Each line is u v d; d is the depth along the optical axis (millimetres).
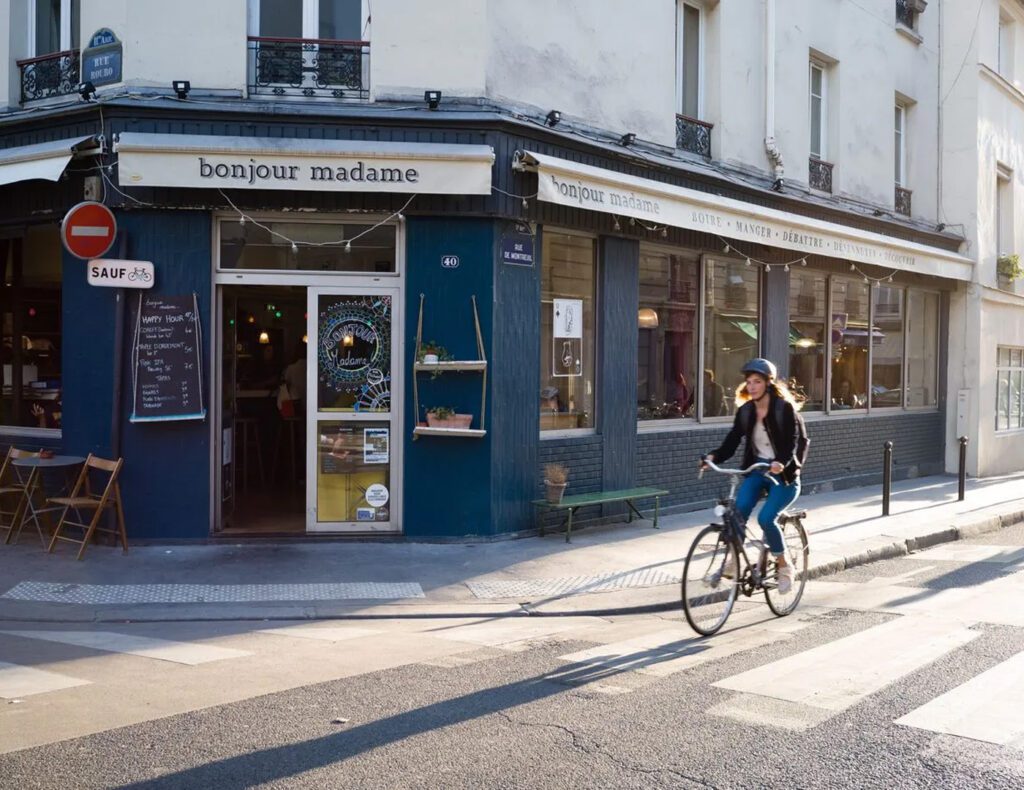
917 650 6840
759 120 14359
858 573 10273
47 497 10555
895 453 18438
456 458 10430
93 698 5621
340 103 10125
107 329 10148
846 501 15211
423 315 10312
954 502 15375
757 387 7449
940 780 4480
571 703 5602
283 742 4914
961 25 19625
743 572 7586
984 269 20078
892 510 14281
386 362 10469
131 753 4734
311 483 10422
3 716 5281
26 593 8391
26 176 9719
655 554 10258
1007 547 12180
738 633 7438
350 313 10406
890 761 4703
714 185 13211
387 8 10117
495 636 7383
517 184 10430
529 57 10766
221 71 10000
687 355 13430
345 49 10234
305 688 5871
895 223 17578
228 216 10180
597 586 8914
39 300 10961
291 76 10164
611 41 11773
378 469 10484
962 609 8344
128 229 9992
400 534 10469
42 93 10750
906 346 18906
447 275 10336
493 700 5656
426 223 10312
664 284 12977
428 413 10281
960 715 5391
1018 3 21375
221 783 4383
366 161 9672
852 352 17266
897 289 18578
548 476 10781
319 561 9617
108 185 9906
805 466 15789
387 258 10430
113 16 10023
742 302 14453
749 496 7520
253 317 13484
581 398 11844
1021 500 15688
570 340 11648
